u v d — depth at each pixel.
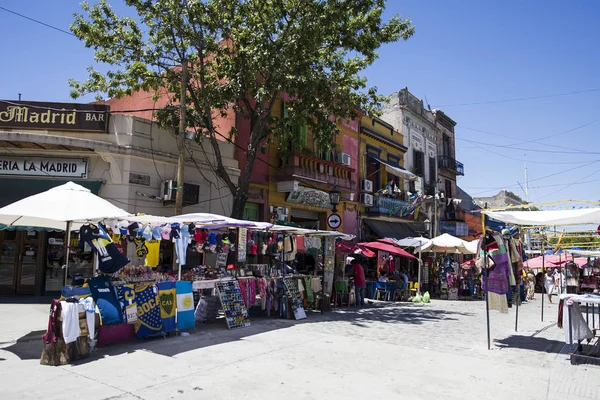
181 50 13.58
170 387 5.41
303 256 18.23
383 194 24.77
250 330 9.29
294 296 11.35
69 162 12.90
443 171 32.84
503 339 9.33
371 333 9.44
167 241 14.21
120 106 20.36
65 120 12.98
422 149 30.12
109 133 13.03
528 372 6.61
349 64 15.16
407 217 27.22
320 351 7.50
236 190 13.86
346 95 14.72
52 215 7.23
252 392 5.30
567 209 8.70
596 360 7.36
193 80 15.90
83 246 13.36
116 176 12.80
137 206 12.98
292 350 7.52
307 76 12.86
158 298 8.16
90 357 6.71
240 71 13.38
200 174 14.90
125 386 5.39
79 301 6.79
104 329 7.43
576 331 7.59
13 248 13.17
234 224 9.91
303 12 13.23
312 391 5.40
